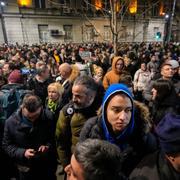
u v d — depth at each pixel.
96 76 3.84
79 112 1.80
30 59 7.30
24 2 21.00
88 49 13.27
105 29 24.17
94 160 0.79
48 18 22.45
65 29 23.67
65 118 1.87
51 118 2.18
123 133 1.33
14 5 20.56
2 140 2.30
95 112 1.77
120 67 3.39
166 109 2.05
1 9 20.03
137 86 4.52
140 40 27.36
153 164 1.02
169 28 26.30
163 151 0.93
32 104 1.95
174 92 2.20
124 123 1.28
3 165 2.51
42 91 3.35
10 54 10.03
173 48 14.79
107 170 0.78
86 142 0.89
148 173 0.99
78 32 24.12
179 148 0.85
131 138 1.36
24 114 2.00
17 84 2.92
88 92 1.73
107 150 0.84
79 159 0.80
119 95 1.30
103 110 1.36
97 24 23.50
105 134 1.38
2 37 20.77
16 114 2.08
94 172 0.77
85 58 8.92
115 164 0.82
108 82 3.40
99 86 1.91
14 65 4.45
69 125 1.87
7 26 20.69
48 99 2.83
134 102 1.47
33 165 2.10
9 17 20.59
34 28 22.09
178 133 0.86
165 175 0.93
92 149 0.83
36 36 22.38
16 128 2.03
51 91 2.63
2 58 8.85
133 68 5.97
